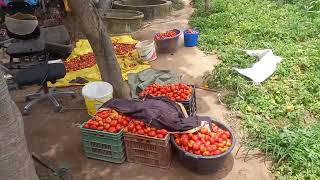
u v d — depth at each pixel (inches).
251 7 397.7
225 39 315.6
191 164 161.3
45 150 188.4
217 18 366.9
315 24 331.3
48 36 259.9
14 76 234.2
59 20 364.2
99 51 207.6
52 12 372.5
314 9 366.9
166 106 177.3
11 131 109.4
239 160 173.9
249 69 251.4
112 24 353.1
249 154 177.5
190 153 157.1
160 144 162.6
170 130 165.9
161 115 168.7
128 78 248.2
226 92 234.8
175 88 199.8
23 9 267.3
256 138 187.6
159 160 168.4
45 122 212.5
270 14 369.4
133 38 342.3
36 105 229.9
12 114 109.7
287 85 235.5
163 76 243.9
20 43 250.7
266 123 198.5
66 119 214.5
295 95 222.5
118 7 393.7
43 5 373.7
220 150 157.5
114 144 169.2
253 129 192.7
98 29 200.2
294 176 160.2
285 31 318.0
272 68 251.8
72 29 349.1
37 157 180.9
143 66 276.7
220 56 286.8
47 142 194.9
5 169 111.2
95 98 203.0
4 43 285.9
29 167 119.4
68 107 226.5
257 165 170.2
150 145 165.3
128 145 170.6
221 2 421.4
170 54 299.9
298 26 325.7
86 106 218.4
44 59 248.2
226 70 254.2
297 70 252.5
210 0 405.1
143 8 389.7
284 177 160.2
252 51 281.1
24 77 206.1
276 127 194.7
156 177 165.8
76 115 217.9
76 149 187.9
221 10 396.5
